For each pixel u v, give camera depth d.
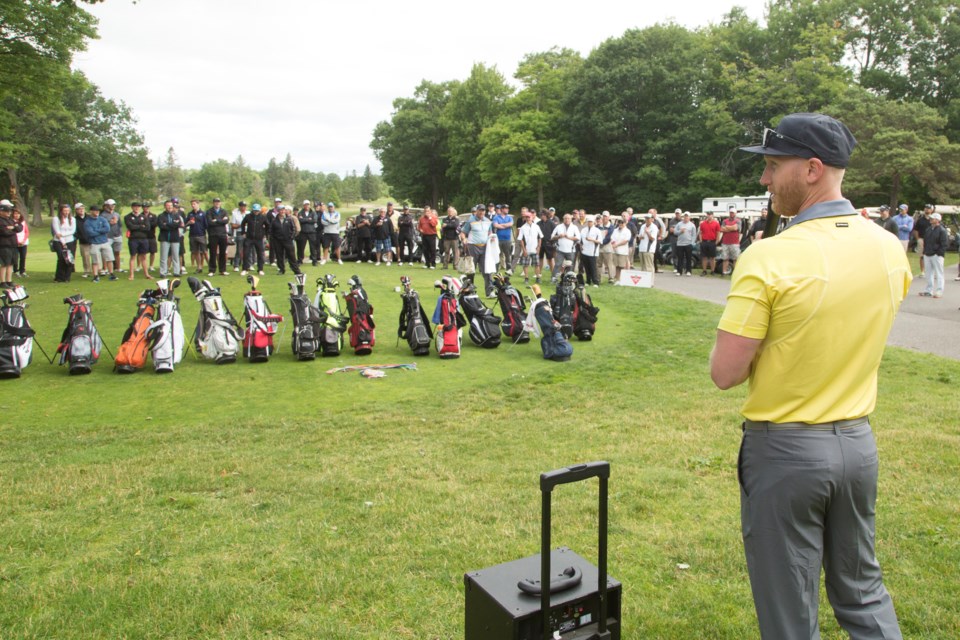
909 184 42.09
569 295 11.41
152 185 69.00
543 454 6.04
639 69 49.50
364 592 3.67
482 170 60.19
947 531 4.27
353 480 5.38
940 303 14.50
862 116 37.56
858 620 2.33
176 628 3.37
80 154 59.09
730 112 47.19
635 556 4.07
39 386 8.88
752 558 2.34
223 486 5.33
